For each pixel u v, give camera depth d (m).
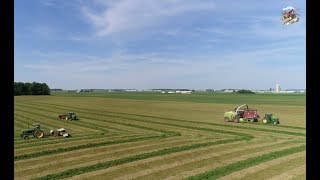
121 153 22.02
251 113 43.28
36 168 17.98
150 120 46.38
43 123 42.56
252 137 29.84
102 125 40.47
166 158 20.56
